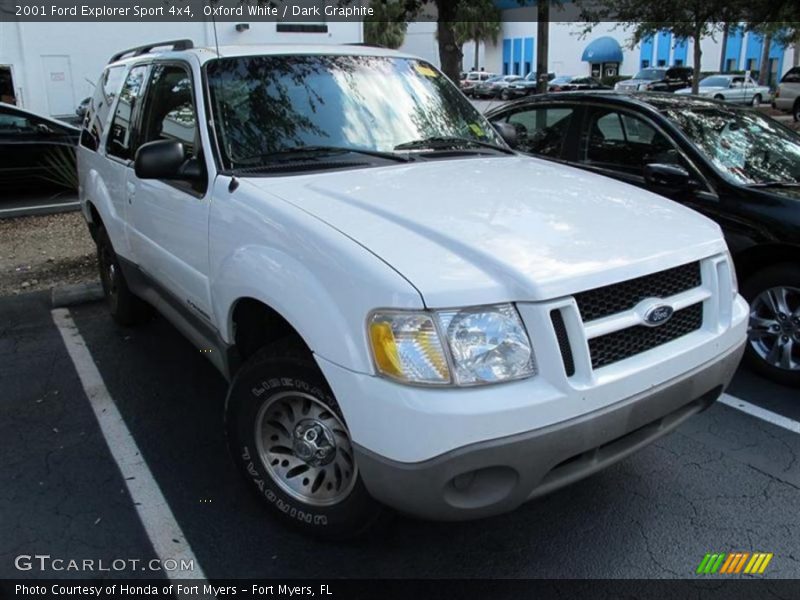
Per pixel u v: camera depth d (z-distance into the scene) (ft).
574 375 7.60
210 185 10.56
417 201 9.23
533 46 180.86
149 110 13.76
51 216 31.99
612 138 17.48
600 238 8.52
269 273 8.75
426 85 13.65
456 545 9.54
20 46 69.67
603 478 11.10
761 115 17.88
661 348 8.52
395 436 7.29
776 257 14.21
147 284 14.39
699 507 10.36
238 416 9.69
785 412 13.32
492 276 7.54
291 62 12.34
